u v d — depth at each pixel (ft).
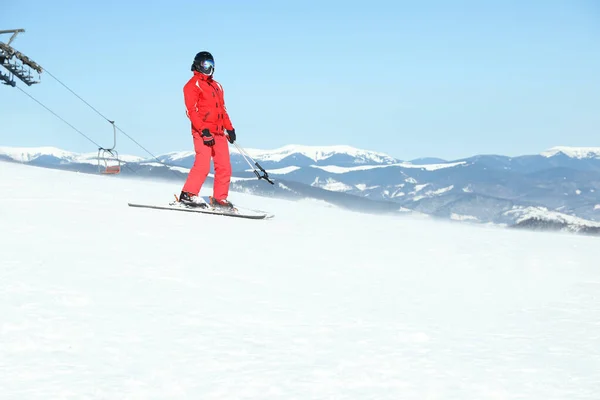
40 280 17.48
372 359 13.21
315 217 36.19
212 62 31.73
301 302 17.62
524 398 11.35
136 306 16.01
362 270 22.34
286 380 11.86
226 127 32.78
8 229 24.13
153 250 22.59
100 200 33.78
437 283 21.04
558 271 23.91
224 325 15.06
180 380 11.68
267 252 24.17
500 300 19.08
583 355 13.83
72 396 10.73
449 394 11.45
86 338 13.55
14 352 12.59
